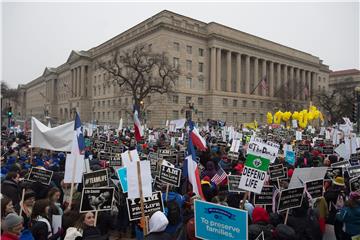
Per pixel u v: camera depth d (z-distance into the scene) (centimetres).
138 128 1509
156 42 7138
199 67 7725
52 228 632
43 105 14150
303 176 819
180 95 7238
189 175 784
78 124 955
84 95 10088
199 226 493
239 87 8438
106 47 9306
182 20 7631
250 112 8625
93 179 735
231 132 2453
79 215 561
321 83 11406
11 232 480
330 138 2481
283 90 8644
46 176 838
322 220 744
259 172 711
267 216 657
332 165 1172
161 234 512
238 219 457
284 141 2248
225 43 8088
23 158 1278
